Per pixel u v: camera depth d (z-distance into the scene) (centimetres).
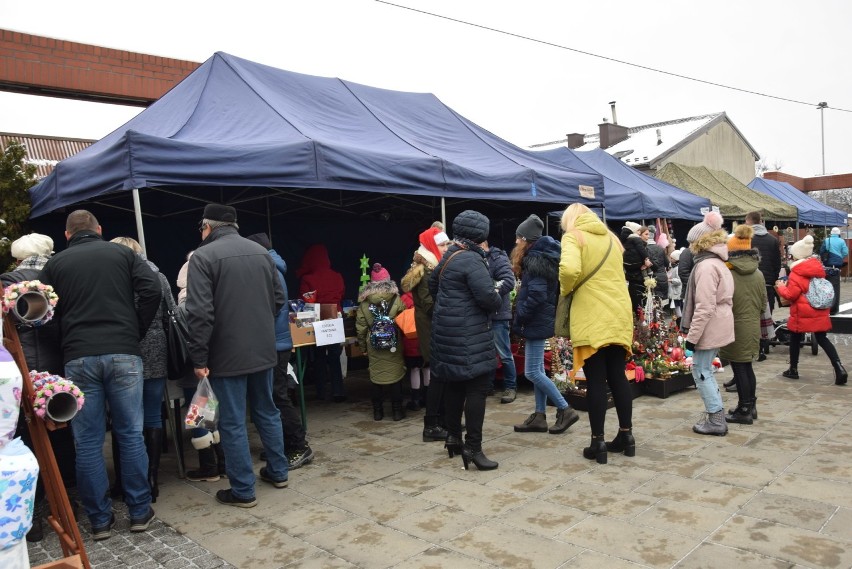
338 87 724
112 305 346
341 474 437
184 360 407
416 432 537
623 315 421
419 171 575
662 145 2259
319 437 533
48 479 279
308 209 836
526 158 797
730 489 370
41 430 274
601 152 1302
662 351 624
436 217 961
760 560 286
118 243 384
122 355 345
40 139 1411
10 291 260
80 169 496
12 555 218
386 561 305
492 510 359
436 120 784
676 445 459
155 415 408
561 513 350
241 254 380
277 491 410
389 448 493
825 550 291
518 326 504
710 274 460
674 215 1161
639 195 1069
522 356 671
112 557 328
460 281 412
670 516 338
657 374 616
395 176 555
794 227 2120
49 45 1003
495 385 707
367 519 357
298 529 350
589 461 436
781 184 2138
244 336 374
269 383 402
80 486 346
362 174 529
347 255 902
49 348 374
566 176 738
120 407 349
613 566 288
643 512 345
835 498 349
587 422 538
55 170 538
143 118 607
